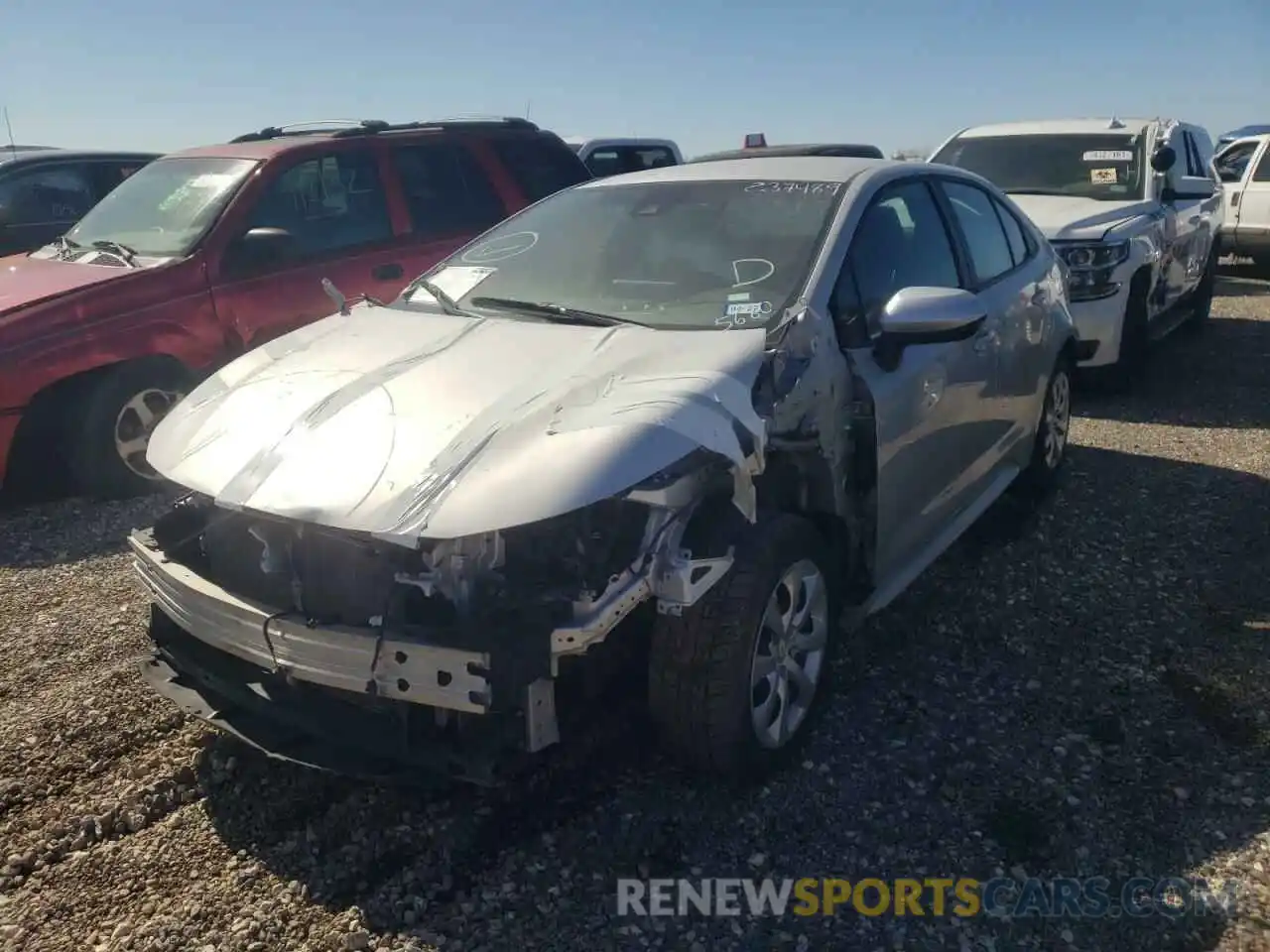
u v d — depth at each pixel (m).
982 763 3.38
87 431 5.89
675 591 2.83
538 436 2.82
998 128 9.70
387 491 2.74
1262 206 13.84
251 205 6.51
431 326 3.73
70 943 2.68
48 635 4.29
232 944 2.66
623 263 3.94
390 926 2.72
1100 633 4.22
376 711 2.84
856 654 4.07
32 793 3.25
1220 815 3.10
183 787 3.28
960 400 4.30
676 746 3.13
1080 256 7.62
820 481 3.46
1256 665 3.94
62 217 9.63
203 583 3.03
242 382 3.47
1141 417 7.46
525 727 2.68
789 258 3.72
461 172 7.56
